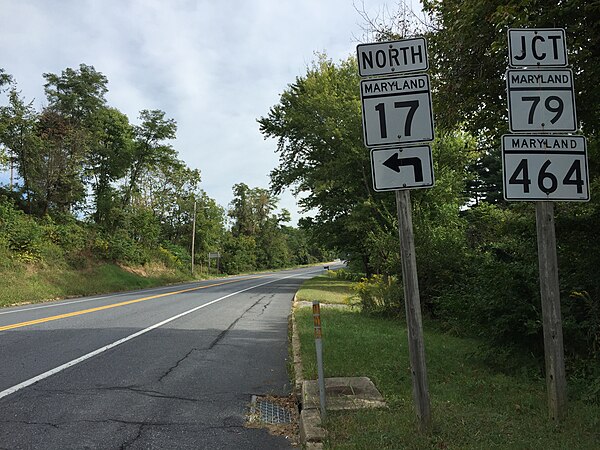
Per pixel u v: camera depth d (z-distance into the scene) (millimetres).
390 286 13414
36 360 8070
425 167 4277
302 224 35875
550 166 4430
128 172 50875
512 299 6805
